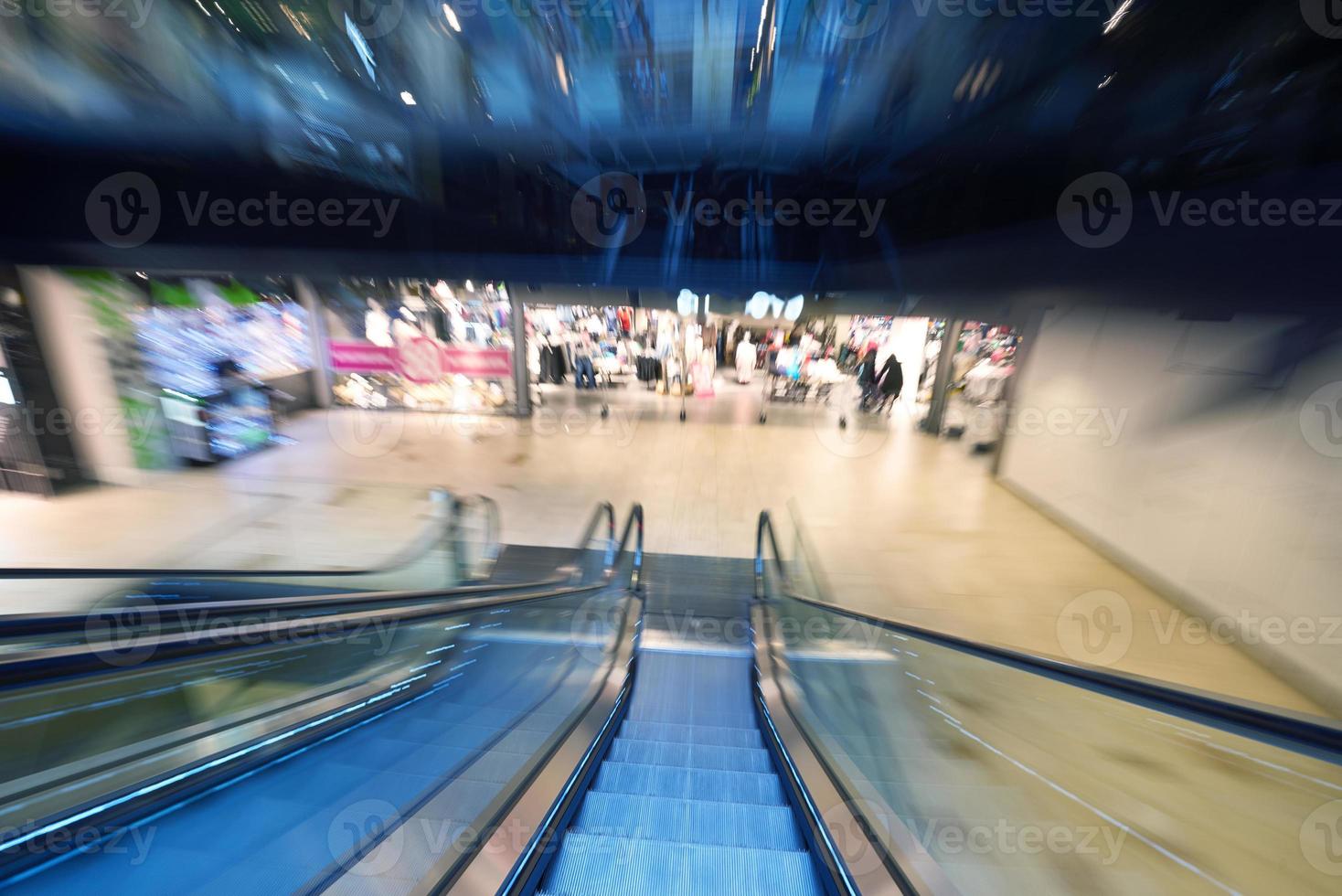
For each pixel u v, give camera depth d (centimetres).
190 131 438
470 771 229
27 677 117
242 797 178
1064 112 386
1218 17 315
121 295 681
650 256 495
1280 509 437
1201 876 185
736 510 737
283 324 945
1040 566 609
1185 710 157
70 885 135
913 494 786
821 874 186
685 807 231
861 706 349
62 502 664
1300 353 421
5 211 439
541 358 1180
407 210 476
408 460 852
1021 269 423
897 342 1040
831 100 469
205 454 779
